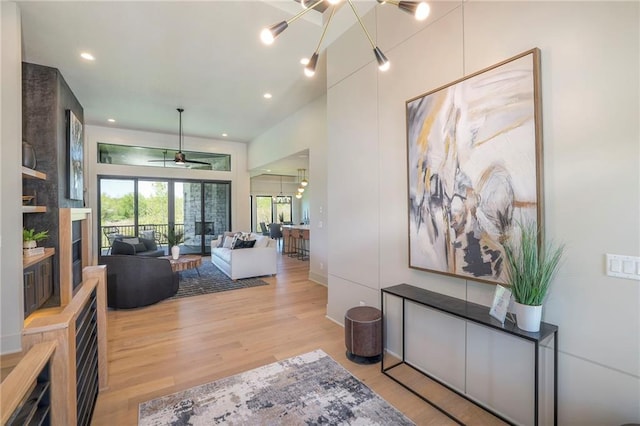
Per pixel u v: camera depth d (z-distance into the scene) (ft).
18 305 8.91
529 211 5.88
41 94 13.34
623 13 4.84
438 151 7.66
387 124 9.47
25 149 11.16
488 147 6.55
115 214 24.99
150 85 15.87
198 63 13.56
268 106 19.44
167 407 6.97
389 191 9.45
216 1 9.57
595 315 5.22
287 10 10.18
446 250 7.55
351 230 11.08
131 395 7.43
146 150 26.16
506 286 6.28
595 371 5.24
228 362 8.99
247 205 30.89
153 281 14.29
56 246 13.03
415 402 7.21
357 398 7.32
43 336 4.10
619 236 4.93
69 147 14.92
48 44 11.77
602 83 5.07
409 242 8.58
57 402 4.18
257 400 7.22
